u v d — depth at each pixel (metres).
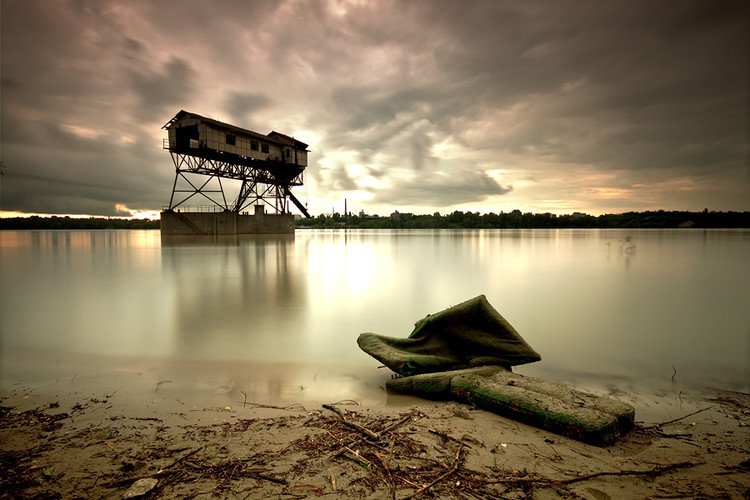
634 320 10.20
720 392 5.38
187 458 3.32
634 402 4.99
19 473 3.09
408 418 4.24
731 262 26.42
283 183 56.97
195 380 5.66
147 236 89.06
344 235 87.38
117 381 5.59
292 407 4.61
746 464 3.35
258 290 15.08
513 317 10.60
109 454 3.40
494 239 66.31
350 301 12.95
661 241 58.41
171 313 10.98
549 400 4.21
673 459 3.44
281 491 2.86
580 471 3.20
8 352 7.21
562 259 29.12
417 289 15.44
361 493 2.84
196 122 40.78
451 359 5.84
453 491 2.88
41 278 18.31
